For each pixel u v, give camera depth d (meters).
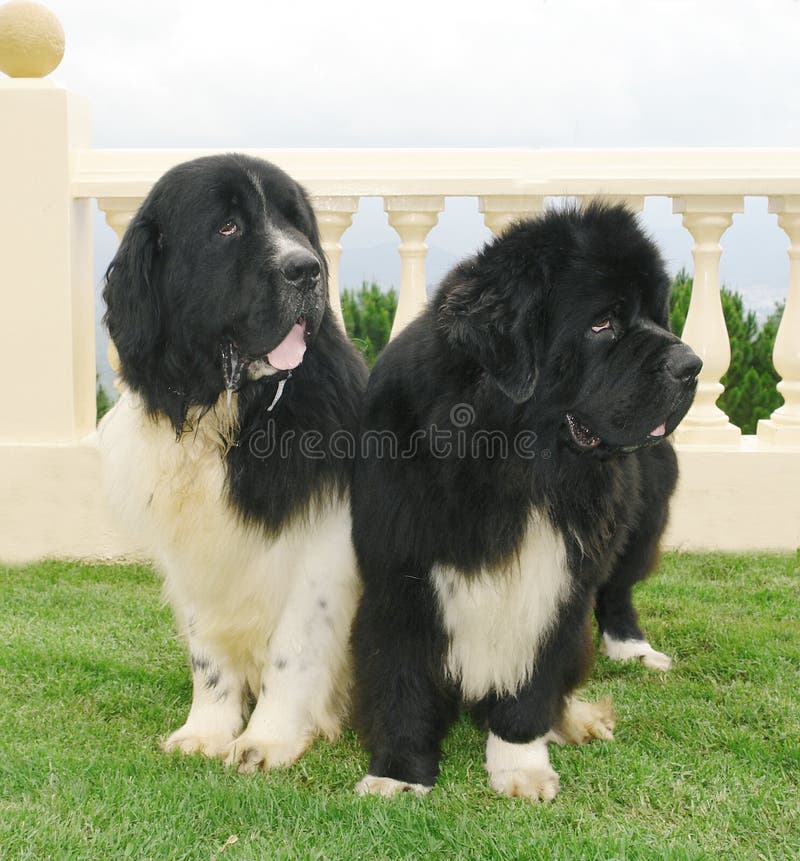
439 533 2.84
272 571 3.11
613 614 3.95
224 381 3.01
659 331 2.83
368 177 4.98
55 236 4.88
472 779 3.02
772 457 5.13
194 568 3.14
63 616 4.32
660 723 3.36
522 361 2.72
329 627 3.19
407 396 2.95
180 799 2.74
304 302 2.94
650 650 3.93
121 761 2.98
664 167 5.05
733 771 3.00
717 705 3.49
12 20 4.85
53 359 4.97
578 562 2.97
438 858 2.52
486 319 2.72
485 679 2.97
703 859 2.49
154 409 3.10
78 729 3.28
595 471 2.98
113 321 3.13
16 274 4.90
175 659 3.90
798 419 5.25
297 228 3.18
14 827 2.56
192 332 3.04
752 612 4.41
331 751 3.22
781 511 5.18
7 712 3.38
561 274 2.80
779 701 3.46
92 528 5.07
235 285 2.97
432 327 2.97
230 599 3.17
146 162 5.05
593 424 2.84
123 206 5.05
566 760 3.13
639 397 2.77
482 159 5.08
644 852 2.52
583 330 2.80
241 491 3.03
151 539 3.21
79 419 5.17
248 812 2.71
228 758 3.08
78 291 5.07
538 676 2.96
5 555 5.09
